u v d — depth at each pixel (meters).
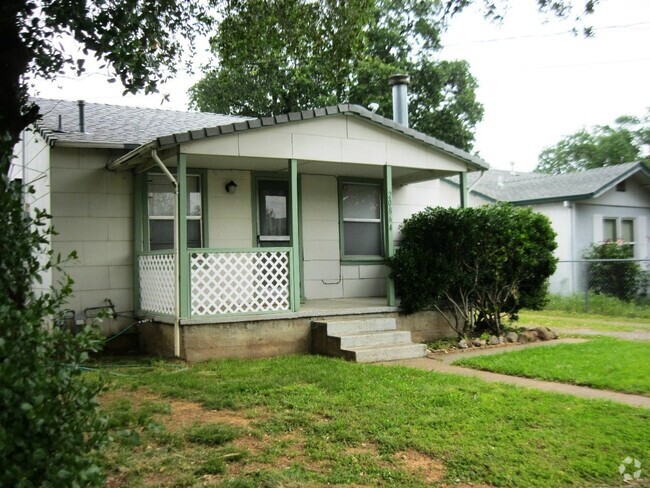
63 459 2.27
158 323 9.12
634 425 5.03
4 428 2.12
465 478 4.04
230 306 8.82
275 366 7.84
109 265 9.93
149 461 4.36
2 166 2.67
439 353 9.16
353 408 5.64
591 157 44.09
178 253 8.48
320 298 11.82
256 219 11.14
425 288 9.90
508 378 7.13
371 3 8.59
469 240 9.88
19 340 2.26
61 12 4.77
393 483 3.97
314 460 4.41
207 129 8.55
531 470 4.12
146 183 10.17
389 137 10.36
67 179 9.68
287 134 9.35
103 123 11.38
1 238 2.50
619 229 18.28
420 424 5.12
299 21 8.73
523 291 10.66
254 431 5.06
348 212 12.31
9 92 3.92
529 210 10.49
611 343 9.45
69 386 2.42
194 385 6.73
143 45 5.87
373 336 8.98
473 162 11.18
